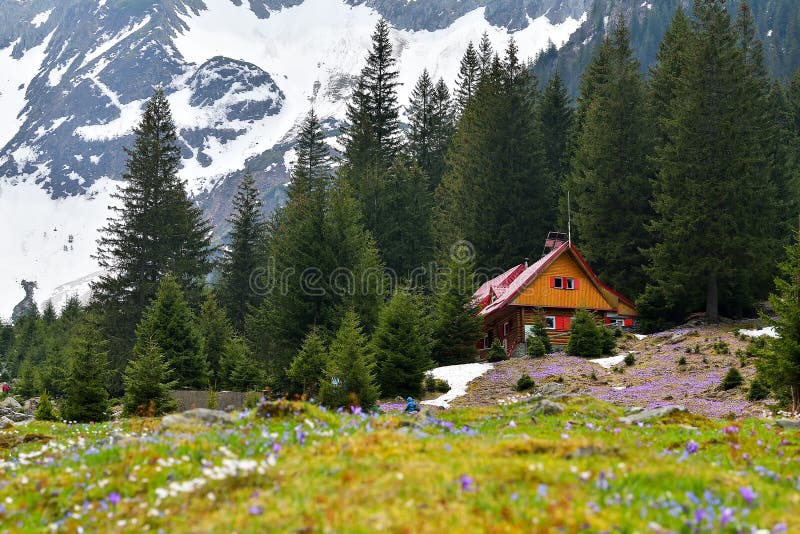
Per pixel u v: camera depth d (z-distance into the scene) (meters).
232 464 10.94
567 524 8.38
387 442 12.70
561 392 31.31
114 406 46.69
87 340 37.22
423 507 9.09
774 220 63.75
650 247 63.81
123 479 11.64
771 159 67.81
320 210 63.94
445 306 54.81
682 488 10.20
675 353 47.28
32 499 11.15
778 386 29.03
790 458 14.08
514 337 59.28
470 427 18.16
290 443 13.20
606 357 50.16
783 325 29.58
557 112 97.81
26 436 20.36
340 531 8.50
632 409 22.38
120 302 68.81
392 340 45.41
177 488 10.30
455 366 51.66
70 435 20.98
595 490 9.74
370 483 10.17
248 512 9.45
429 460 11.35
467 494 9.49
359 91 105.44
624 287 66.81
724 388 36.50
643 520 8.65
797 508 9.63
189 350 51.12
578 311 52.78
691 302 60.50
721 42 62.09
